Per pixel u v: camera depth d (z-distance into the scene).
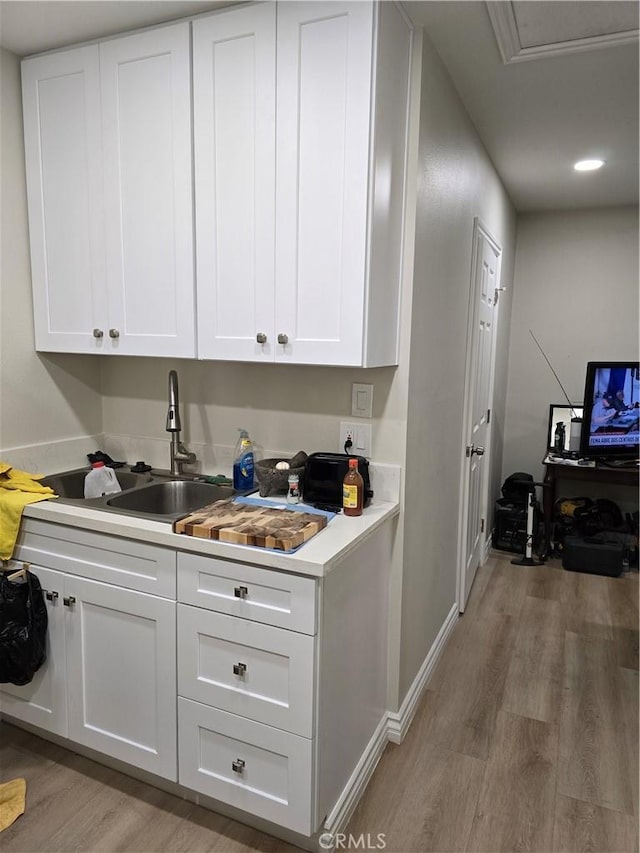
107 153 2.03
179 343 2.01
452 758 2.06
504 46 2.00
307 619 1.51
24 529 1.97
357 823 1.77
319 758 1.59
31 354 2.29
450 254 2.43
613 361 4.28
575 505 4.13
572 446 4.22
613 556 3.72
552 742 2.15
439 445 2.48
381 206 1.76
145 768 1.84
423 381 2.18
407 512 2.09
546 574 3.76
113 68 1.98
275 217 1.80
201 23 1.83
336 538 1.67
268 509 1.86
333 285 1.75
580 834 1.75
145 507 2.21
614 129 2.75
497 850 1.69
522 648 2.82
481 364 3.27
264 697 1.60
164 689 1.76
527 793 1.90
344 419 2.12
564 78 2.25
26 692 2.04
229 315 1.92
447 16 1.83
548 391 4.54
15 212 2.19
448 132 2.28
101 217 2.08
